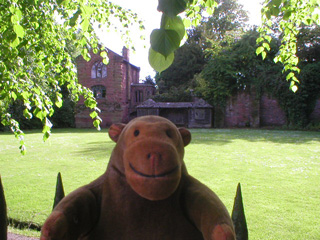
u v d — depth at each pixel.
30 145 13.87
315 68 24.53
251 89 27.64
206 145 13.41
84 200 1.26
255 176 7.21
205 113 29.03
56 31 3.22
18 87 2.92
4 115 3.28
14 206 4.97
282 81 25.55
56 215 1.14
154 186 1.07
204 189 1.29
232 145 13.43
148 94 37.78
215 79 28.58
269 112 27.56
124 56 35.50
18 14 2.14
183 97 31.72
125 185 1.29
